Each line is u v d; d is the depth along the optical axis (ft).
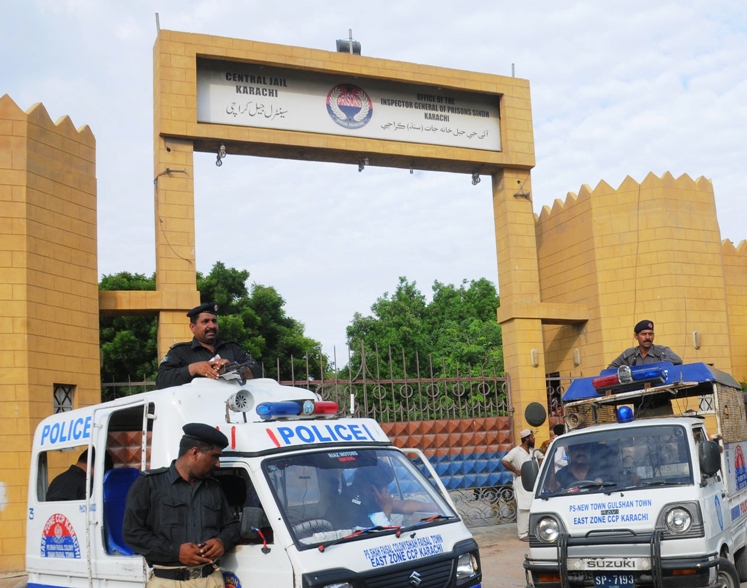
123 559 19.44
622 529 22.90
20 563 34.12
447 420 45.88
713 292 50.72
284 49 42.98
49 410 36.11
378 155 45.47
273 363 94.17
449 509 19.81
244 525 16.53
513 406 47.47
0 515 34.19
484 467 46.24
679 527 22.39
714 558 22.16
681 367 27.37
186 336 39.93
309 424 19.26
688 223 50.65
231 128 41.73
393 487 19.21
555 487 25.21
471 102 48.60
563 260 54.34
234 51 41.96
